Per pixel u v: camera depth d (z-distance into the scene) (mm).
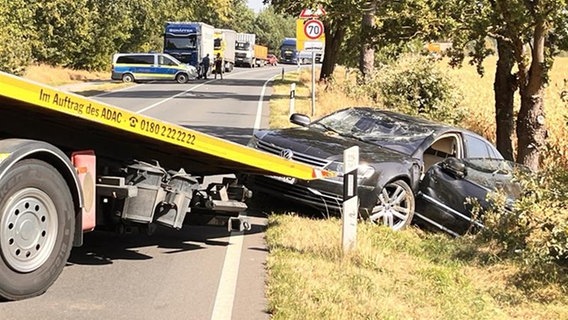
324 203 8930
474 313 6137
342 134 10461
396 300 6164
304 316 5328
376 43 14391
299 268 6668
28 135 5617
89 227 5957
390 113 11180
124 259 6836
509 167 10641
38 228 5336
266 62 100312
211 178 8289
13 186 5043
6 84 4727
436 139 10469
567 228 7176
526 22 12266
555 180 7797
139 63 44281
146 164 6543
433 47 15656
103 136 6121
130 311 5371
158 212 6691
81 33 49062
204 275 6480
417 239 8984
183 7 71062
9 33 33812
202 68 51281
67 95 5180
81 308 5332
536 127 13984
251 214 9336
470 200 9227
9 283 5141
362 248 7422
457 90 23250
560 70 49000
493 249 8508
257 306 5668
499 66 15242
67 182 5590
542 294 6918
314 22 21219
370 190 9039
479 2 13180
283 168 7871
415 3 13336
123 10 54000
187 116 22984
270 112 24547
